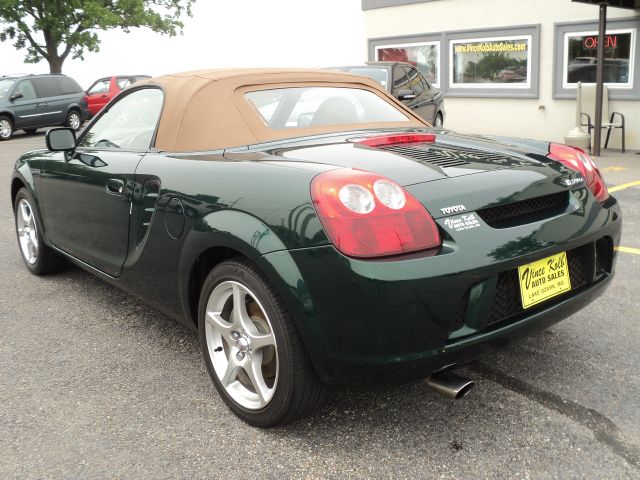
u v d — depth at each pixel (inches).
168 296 111.4
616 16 428.5
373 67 398.0
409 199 81.9
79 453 92.3
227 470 87.2
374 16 568.4
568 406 99.9
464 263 80.6
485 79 509.0
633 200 262.5
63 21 1010.7
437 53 533.6
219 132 111.1
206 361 103.7
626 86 431.2
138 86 132.8
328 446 91.9
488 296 83.4
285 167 90.0
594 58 446.3
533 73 479.5
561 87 466.6
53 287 168.9
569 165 104.7
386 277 77.2
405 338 79.7
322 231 80.0
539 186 93.6
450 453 89.0
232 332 97.3
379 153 98.9
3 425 100.3
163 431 97.4
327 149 101.8
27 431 98.5
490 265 82.3
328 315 81.0
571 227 94.3
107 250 130.0
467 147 106.2
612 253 105.5
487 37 499.5
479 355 85.9
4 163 475.8
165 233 106.2
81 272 181.8
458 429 94.8
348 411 101.0
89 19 999.0
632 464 85.0
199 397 107.7
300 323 83.4
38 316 148.3
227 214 91.5
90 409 104.8
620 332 127.3
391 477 84.3
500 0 486.6
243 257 92.0
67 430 98.6
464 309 83.2
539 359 116.2
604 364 113.6
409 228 79.9
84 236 139.7
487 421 96.6
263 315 92.9
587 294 98.0
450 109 536.7
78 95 753.0
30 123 699.4
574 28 450.9
